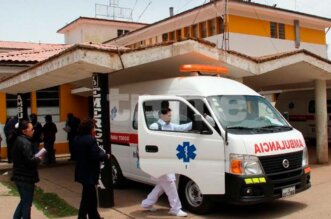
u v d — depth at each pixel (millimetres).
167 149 7406
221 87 7859
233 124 7102
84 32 35250
